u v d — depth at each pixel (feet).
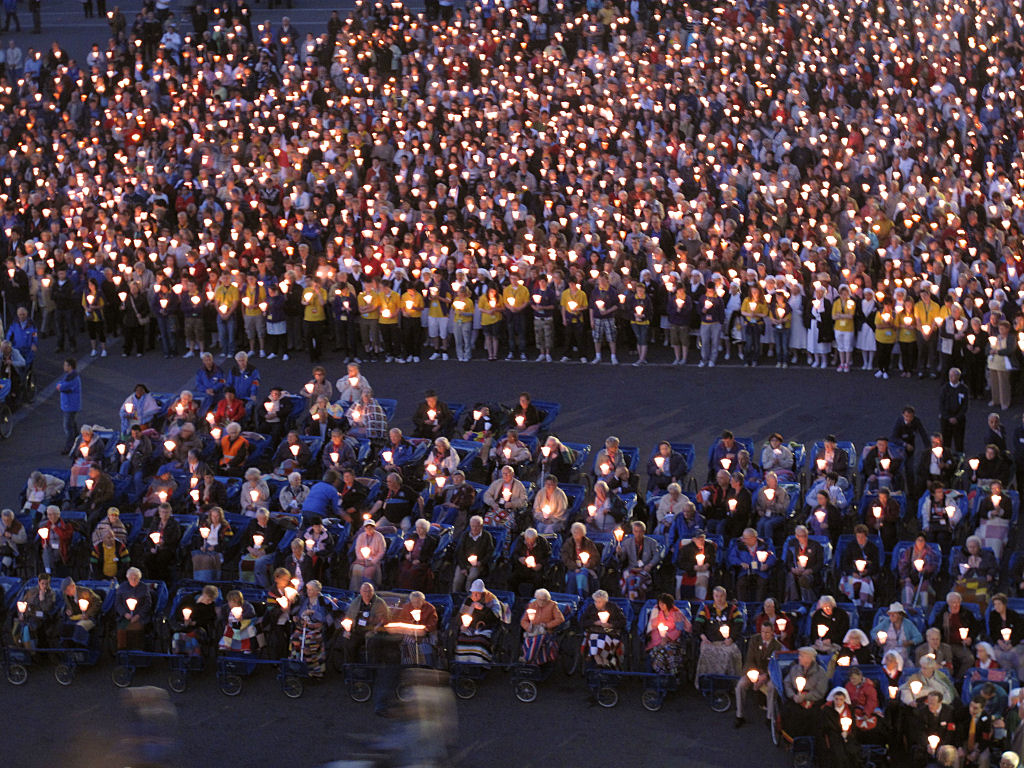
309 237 146.92
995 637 84.23
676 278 130.21
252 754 80.43
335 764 44.37
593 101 170.71
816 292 127.24
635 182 150.30
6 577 91.71
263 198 153.79
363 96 179.63
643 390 126.21
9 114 182.19
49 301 142.20
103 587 90.68
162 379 132.26
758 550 91.35
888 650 82.74
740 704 81.82
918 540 89.97
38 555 97.86
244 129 170.19
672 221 144.15
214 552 94.27
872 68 180.45
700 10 195.72
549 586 92.89
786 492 97.81
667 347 136.05
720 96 170.81
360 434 111.96
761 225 144.66
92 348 138.92
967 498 98.17
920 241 139.13
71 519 98.58
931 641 81.41
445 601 88.89
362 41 186.70
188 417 110.83
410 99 173.99
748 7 193.26
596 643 84.64
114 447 109.60
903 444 104.32
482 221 146.82
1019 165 155.43
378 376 130.82
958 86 176.24
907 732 78.13
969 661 83.05
